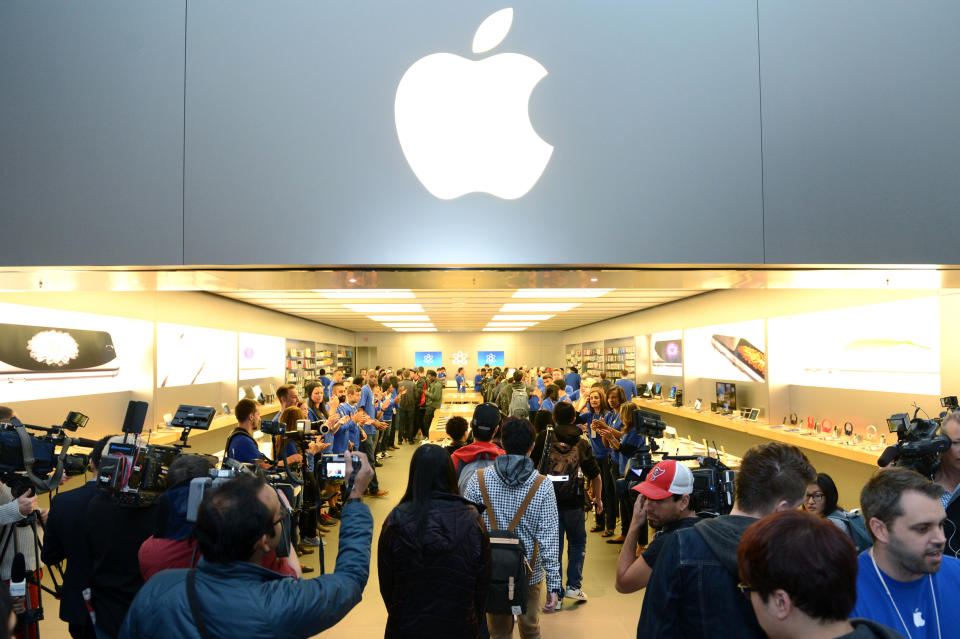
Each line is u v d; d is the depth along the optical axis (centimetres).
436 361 2475
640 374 1302
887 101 360
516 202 348
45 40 354
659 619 146
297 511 263
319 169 348
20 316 492
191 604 132
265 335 1180
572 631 373
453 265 351
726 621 137
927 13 367
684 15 361
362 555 161
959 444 236
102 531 212
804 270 371
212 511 140
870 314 586
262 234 344
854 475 589
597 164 351
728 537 144
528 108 352
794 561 100
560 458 421
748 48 360
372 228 346
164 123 349
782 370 747
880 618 150
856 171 356
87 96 350
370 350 2481
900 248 354
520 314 1404
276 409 1128
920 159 358
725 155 354
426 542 195
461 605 194
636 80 356
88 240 343
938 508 146
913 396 527
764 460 157
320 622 140
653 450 292
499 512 274
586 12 359
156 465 220
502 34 356
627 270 369
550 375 1363
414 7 356
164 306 750
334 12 355
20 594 241
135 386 682
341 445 654
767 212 352
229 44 354
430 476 207
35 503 268
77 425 308
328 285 421
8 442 279
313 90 351
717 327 912
